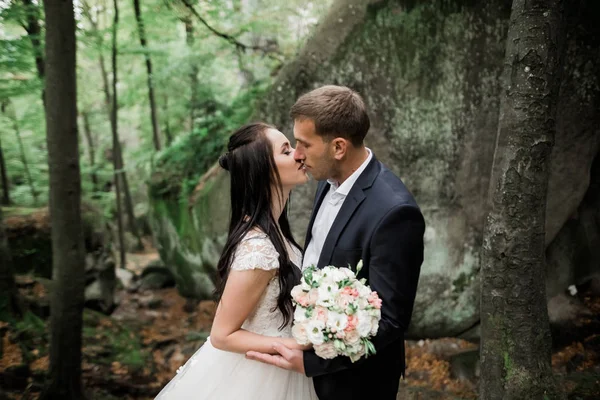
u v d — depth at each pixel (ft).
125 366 16.48
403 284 5.60
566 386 10.96
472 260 15.11
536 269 7.34
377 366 6.11
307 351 5.56
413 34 14.52
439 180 15.03
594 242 15.55
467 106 14.51
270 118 15.89
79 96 33.12
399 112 14.96
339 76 15.21
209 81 23.18
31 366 14.55
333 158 6.11
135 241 37.19
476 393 12.91
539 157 7.09
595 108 13.93
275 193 6.26
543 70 6.89
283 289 6.00
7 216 21.13
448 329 15.60
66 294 12.69
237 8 22.02
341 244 6.04
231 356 6.35
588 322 14.32
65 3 11.62
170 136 27.86
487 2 13.94
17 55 16.35
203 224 19.69
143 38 23.03
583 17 13.51
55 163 12.23
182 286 23.09
